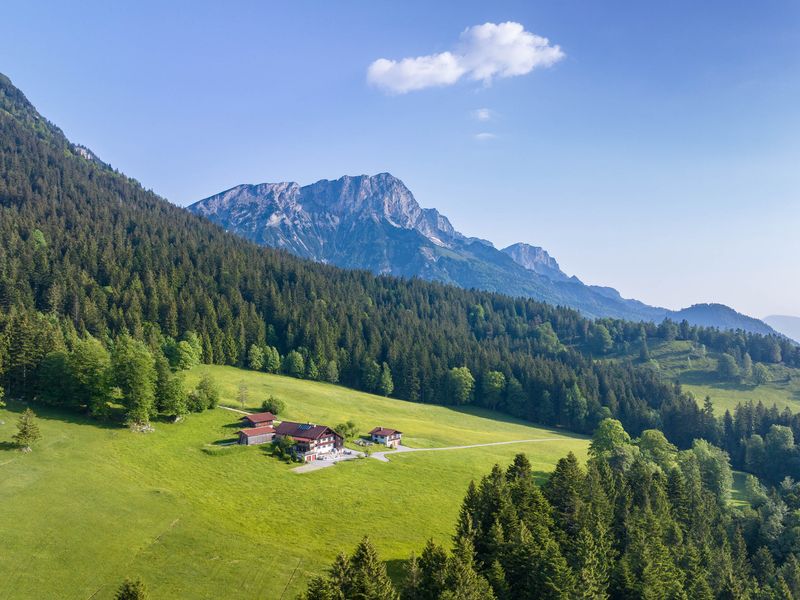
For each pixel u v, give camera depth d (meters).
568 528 80.50
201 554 71.69
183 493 90.25
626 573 70.81
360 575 51.97
